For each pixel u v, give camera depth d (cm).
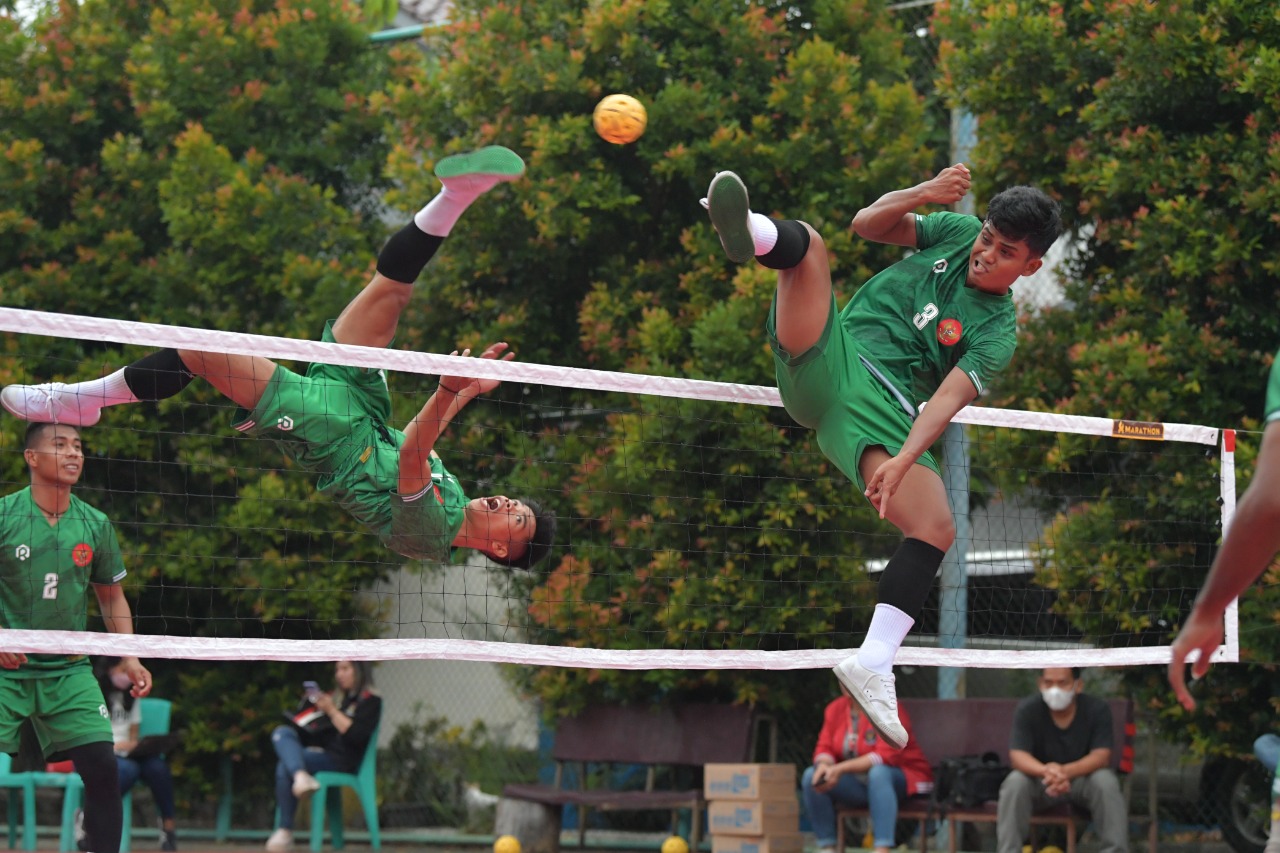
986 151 1333
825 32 1445
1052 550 1256
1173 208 1218
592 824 1564
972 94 1331
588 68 1450
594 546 1336
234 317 1516
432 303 1495
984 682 1498
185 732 1503
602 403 1432
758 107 1425
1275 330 1234
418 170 1454
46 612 830
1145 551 1230
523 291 1485
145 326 726
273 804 1590
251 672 1552
